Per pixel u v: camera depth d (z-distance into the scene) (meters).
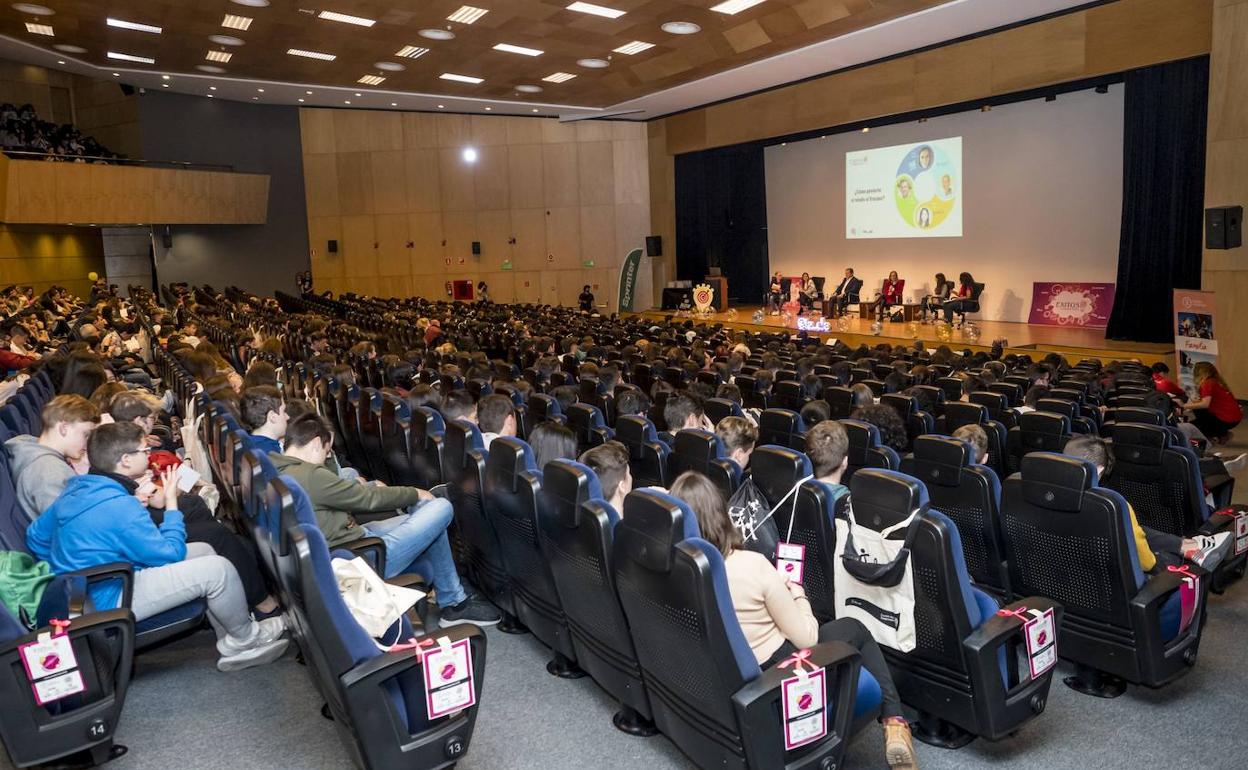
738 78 19.38
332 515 3.82
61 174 18.81
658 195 26.28
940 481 3.80
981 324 17.91
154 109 24.30
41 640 2.74
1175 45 13.09
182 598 3.56
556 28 15.64
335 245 26.52
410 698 2.73
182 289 23.52
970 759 3.11
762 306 23.70
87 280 24.59
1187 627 3.40
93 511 3.43
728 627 2.42
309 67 19.62
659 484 4.64
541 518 3.29
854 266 21.50
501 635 4.20
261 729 3.33
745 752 2.49
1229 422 9.38
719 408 6.14
